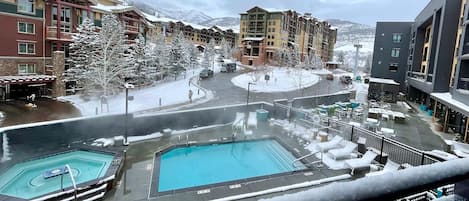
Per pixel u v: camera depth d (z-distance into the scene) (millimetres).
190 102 25000
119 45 23062
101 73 22562
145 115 14031
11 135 10203
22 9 22719
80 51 23109
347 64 99750
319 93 34062
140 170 10328
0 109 19500
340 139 12727
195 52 48531
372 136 12820
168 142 13352
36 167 10188
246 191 8688
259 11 64250
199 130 15414
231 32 81188
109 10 29391
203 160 12305
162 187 9828
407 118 22391
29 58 23438
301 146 13188
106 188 8711
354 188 729
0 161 9836
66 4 24922
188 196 8383
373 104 26828
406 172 825
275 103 18266
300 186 8797
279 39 62344
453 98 18516
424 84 26438
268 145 13945
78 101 22922
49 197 7758
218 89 32594
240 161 12359
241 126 15766
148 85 30562
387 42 37594
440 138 16984
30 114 18766
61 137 11680
